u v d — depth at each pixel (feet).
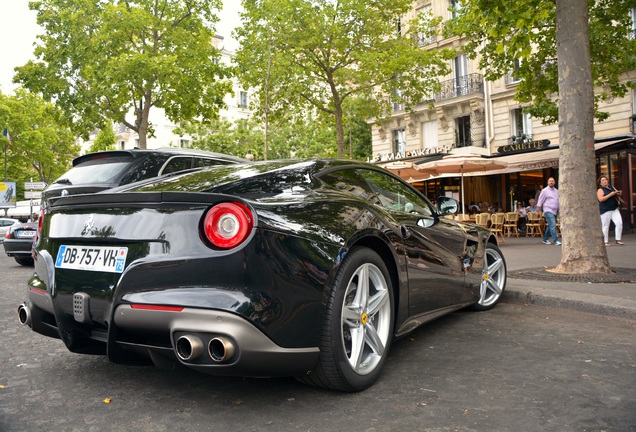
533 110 45.29
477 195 73.56
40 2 62.90
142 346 7.80
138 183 10.09
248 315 7.20
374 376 9.14
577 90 21.16
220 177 9.36
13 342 12.82
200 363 7.27
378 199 11.22
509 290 17.66
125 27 60.95
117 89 61.26
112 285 8.11
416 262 11.02
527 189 70.69
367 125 114.52
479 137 79.97
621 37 39.96
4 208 119.55
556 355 11.10
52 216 9.59
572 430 7.26
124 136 167.02
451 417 7.77
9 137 125.08
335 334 8.23
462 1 25.75
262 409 8.13
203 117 69.77
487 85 78.18
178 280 7.53
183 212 7.83
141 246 7.96
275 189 8.92
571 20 21.29
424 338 12.66
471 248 14.46
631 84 42.32
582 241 21.16
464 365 10.41
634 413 7.84
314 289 8.00
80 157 21.39
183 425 7.56
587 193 21.15
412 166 47.24
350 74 57.06
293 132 125.08
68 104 65.16
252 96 65.00
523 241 44.24
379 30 57.16
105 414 8.02
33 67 63.98
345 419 7.72
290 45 57.57
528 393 8.77
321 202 8.96
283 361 7.61
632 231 53.47
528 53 23.68
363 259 9.05
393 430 7.33
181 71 61.98
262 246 7.50
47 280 9.12
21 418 7.89
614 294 16.66
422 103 85.87
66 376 10.00
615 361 10.61
